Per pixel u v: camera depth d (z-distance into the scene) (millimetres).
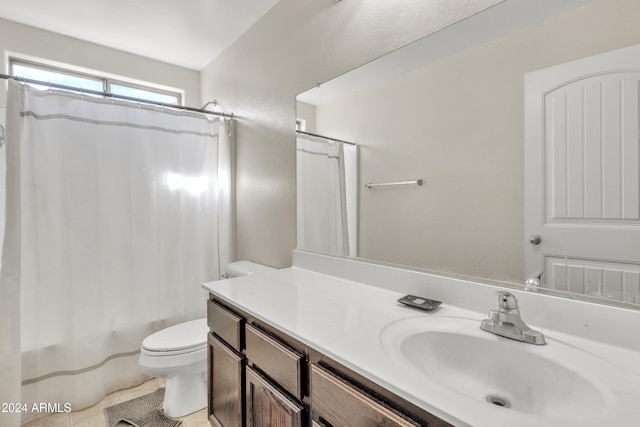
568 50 884
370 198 1411
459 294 1093
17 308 1598
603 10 825
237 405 1229
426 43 1188
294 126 1777
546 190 938
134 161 2008
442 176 1171
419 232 1244
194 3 1862
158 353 1602
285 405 966
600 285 855
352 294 1280
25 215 1682
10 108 1621
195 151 2229
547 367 783
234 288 1378
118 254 1960
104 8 1909
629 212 803
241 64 2217
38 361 1727
